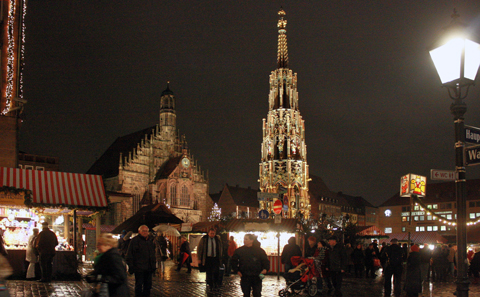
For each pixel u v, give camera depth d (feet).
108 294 27.14
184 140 349.41
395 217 351.25
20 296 46.52
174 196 324.39
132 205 311.68
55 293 49.49
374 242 96.02
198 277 81.05
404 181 33.73
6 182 71.36
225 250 85.76
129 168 315.17
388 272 57.52
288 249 63.77
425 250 77.20
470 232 249.55
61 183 75.61
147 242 43.32
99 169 343.67
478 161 26.71
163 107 345.72
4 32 96.78
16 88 96.94
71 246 77.10
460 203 27.04
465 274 26.05
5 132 94.32
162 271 83.66
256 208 393.91
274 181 163.63
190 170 335.06
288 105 171.63
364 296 57.31
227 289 60.39
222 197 387.96
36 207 71.20
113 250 27.84
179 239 146.30
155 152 333.21
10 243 71.92
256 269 38.81
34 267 64.49
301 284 55.77
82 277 70.18
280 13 181.06
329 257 55.01
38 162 201.36
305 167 168.25
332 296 56.34
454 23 27.22
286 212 158.81
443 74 27.78
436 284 80.38
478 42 27.30
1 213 74.43
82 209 75.66
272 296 55.06
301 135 170.81
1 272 21.65
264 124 173.17
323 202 400.26
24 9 100.22
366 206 467.52
